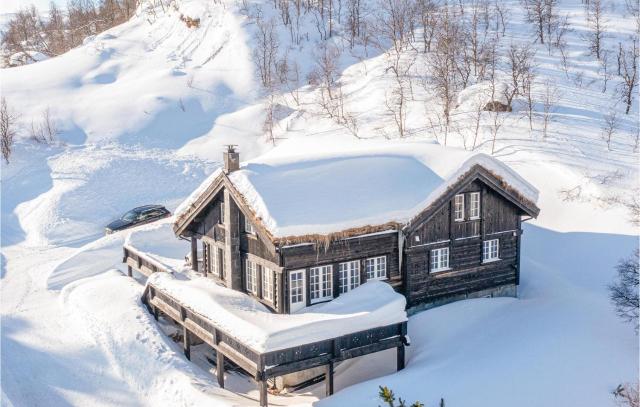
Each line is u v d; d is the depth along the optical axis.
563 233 37.50
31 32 114.00
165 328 27.86
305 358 21.14
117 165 53.12
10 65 92.94
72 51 85.75
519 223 30.70
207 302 23.95
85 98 68.94
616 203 38.66
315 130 63.38
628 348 23.52
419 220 26.62
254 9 93.69
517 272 30.98
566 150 47.41
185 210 29.12
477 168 27.95
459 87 67.50
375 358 25.17
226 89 75.56
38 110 64.88
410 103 64.81
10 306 31.05
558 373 21.55
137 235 36.59
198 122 67.56
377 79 73.00
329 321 21.45
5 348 25.95
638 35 77.06
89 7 120.25
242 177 25.16
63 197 46.94
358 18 91.06
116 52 85.44
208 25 91.31
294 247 24.08
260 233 23.66
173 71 77.62
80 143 60.00
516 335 24.84
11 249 41.09
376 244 26.44
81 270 35.69
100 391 23.39
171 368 24.09
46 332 27.69
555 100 59.25
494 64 68.69
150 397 22.97
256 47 84.06
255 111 68.94
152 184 51.38
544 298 30.09
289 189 25.00
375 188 26.72
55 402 22.64
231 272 26.47
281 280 24.11
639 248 30.84
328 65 75.44
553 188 41.97
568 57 72.88
